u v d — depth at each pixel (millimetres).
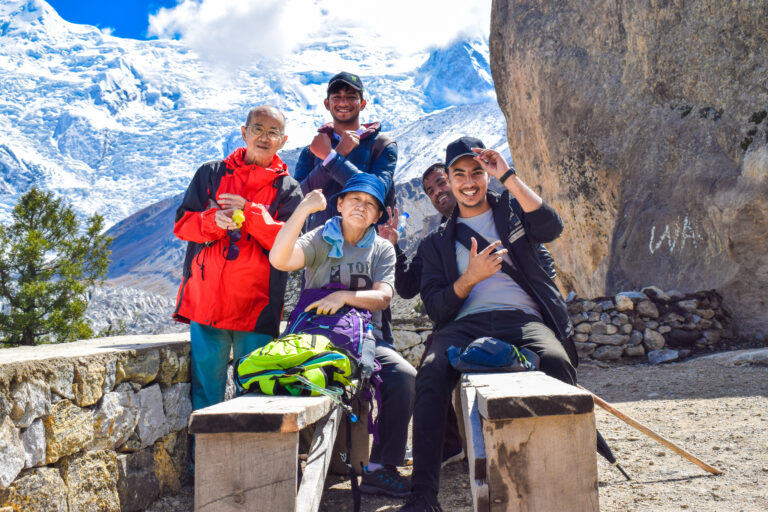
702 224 9812
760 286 8914
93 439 3109
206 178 4121
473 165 4039
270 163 4281
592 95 12484
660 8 11031
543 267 4074
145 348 3549
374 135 4926
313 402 2656
